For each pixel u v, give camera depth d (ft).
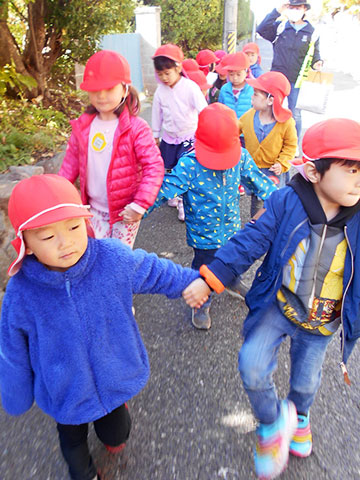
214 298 11.89
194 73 19.63
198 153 9.07
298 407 7.16
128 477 6.89
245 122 13.69
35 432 7.81
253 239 6.29
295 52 21.84
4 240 11.89
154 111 16.06
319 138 5.49
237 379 9.05
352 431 7.82
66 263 5.08
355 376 9.27
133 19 40.42
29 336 5.35
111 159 9.60
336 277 6.15
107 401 5.89
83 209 5.04
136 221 9.64
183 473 6.98
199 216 9.71
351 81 49.16
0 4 15.93
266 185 10.04
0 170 14.16
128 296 5.69
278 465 6.42
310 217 5.90
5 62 19.16
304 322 6.49
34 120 18.35
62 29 20.79
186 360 9.59
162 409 8.25
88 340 5.49
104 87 8.93
